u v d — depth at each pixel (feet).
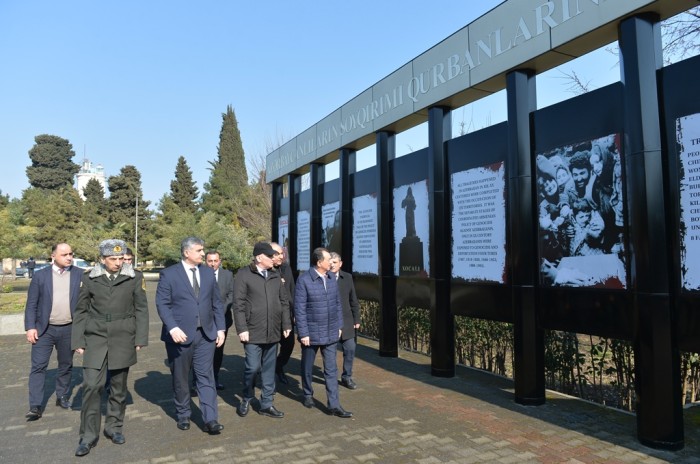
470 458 12.72
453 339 22.40
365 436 14.44
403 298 26.11
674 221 13.53
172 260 112.37
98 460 12.84
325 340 16.72
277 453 13.19
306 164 37.93
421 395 19.01
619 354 17.47
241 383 21.53
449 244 22.30
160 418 16.38
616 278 15.03
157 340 33.83
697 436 14.23
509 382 21.17
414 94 24.12
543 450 13.23
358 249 30.76
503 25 18.76
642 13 14.05
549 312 17.24
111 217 156.87
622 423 15.42
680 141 13.46
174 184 162.09
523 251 17.90
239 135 150.51
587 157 16.11
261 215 96.43
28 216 139.23
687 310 13.16
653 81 13.94
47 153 257.75
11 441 14.37
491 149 20.06
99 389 13.80
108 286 14.05
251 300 16.55
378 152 27.89
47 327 16.98
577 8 15.75
